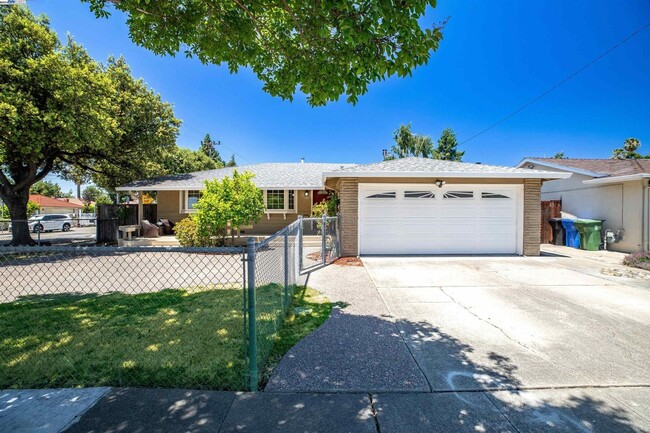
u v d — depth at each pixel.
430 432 2.04
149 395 2.44
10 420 2.13
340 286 5.95
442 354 3.16
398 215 9.50
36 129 9.95
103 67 15.04
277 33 4.42
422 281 6.30
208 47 4.62
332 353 3.19
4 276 7.00
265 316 3.22
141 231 14.16
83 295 5.44
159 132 15.91
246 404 2.33
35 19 11.62
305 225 14.62
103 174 17.05
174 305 4.83
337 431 2.04
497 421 2.15
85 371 2.85
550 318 4.18
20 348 3.35
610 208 10.99
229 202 10.37
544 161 13.98
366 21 2.99
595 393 2.50
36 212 37.41
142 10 4.00
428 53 3.26
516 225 9.58
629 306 4.66
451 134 32.88
